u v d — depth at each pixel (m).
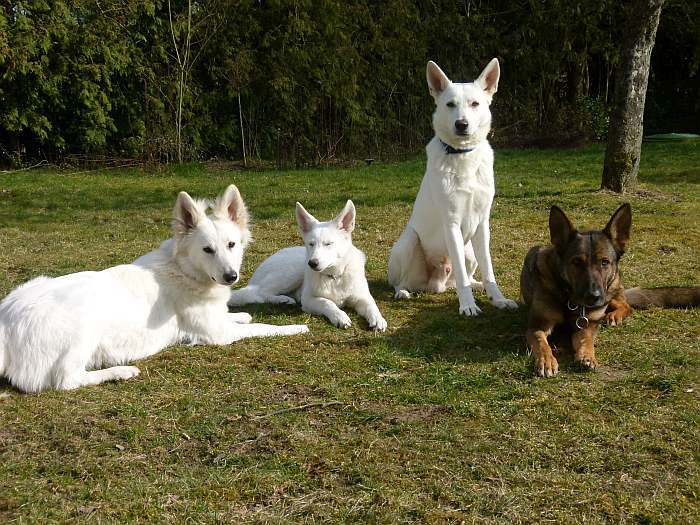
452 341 5.36
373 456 3.49
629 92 11.59
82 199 13.47
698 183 13.38
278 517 2.99
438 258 6.77
